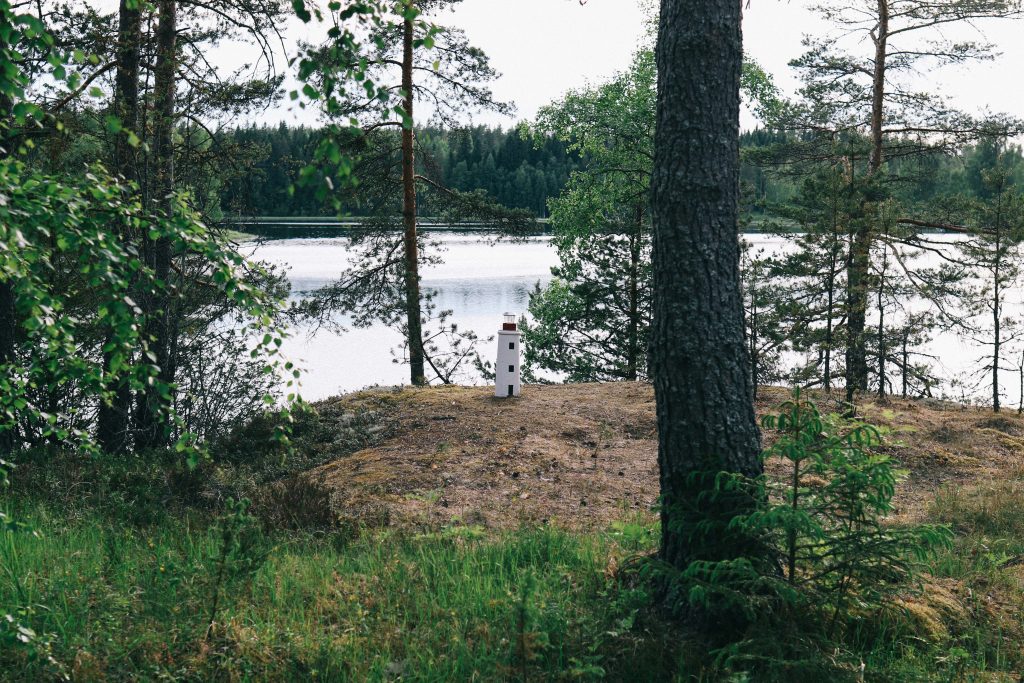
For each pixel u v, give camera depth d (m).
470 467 11.61
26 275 4.50
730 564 5.01
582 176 28.47
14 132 5.15
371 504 9.96
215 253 4.75
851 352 16.61
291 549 7.72
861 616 5.41
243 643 4.98
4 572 6.19
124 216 4.74
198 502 9.58
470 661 5.06
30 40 3.76
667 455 5.78
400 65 19.36
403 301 20.03
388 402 15.06
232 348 13.37
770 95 26.88
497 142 79.69
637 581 6.18
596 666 4.86
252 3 13.73
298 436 13.12
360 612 5.74
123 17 12.54
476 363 21.42
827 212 17.30
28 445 12.26
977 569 7.08
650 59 27.67
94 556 6.81
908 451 12.78
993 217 18.09
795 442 5.14
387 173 20.36
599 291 24.95
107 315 4.64
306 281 44.09
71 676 4.59
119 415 12.53
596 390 16.02
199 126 15.11
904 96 21.80
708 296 5.62
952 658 5.04
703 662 5.06
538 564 7.21
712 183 5.62
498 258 80.00
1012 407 17.42
